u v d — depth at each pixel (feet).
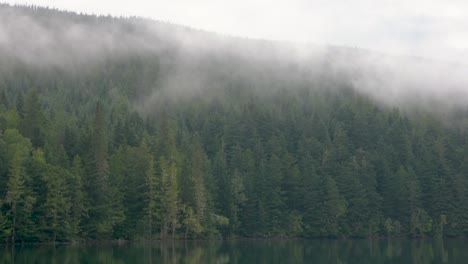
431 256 321.32
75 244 335.67
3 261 246.68
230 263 266.16
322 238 458.91
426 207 495.00
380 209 484.33
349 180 472.85
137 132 476.13
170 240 383.65
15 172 306.96
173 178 377.50
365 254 329.11
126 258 272.51
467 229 488.85
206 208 403.54
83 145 370.53
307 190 455.22
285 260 287.48
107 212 348.38
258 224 434.71
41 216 321.93
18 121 385.91
